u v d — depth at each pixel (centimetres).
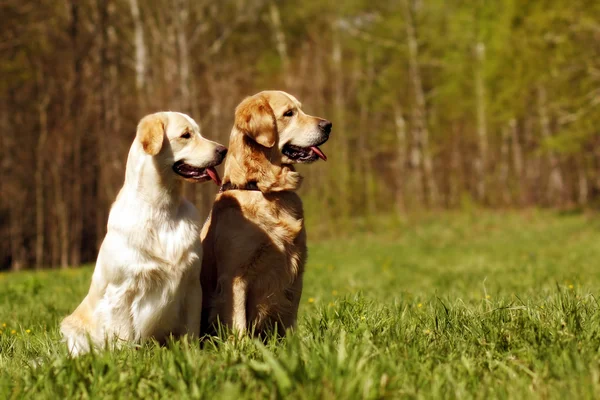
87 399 309
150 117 437
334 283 1045
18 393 319
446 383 307
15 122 2269
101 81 2189
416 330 402
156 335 439
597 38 2359
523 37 2633
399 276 1173
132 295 426
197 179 440
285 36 3453
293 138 500
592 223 2441
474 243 2084
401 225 2850
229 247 462
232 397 290
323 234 2761
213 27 2892
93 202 2225
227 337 433
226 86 2612
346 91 3544
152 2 2616
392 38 3425
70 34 2128
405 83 3516
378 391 292
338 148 3097
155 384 319
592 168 3744
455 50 3419
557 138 2550
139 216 424
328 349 334
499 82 3069
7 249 2420
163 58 2448
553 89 2598
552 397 285
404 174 3462
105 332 422
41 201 2220
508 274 1057
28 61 2248
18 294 845
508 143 3984
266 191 470
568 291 500
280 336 486
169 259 423
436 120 3612
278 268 470
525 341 362
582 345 346
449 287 931
